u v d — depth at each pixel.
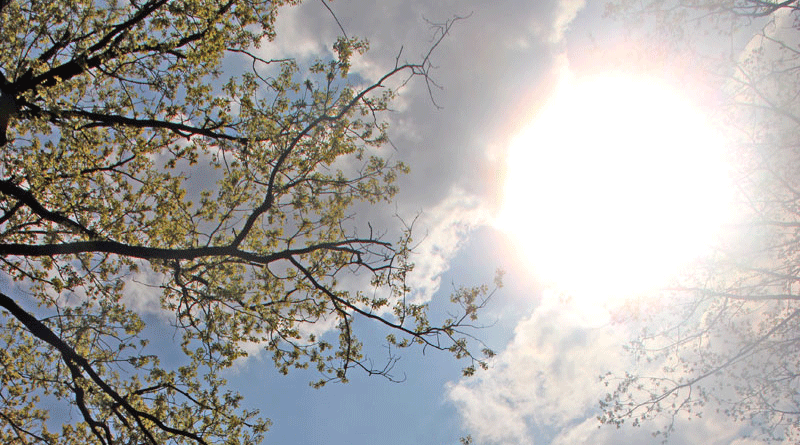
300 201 12.06
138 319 11.98
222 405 12.01
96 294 12.24
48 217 9.66
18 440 11.70
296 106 11.84
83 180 12.20
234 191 12.74
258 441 11.94
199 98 12.28
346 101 11.70
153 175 12.42
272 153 12.88
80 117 10.82
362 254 11.27
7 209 12.54
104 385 10.04
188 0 11.18
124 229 11.88
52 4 11.31
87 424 11.48
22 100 10.41
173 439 12.14
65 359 10.45
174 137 13.22
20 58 11.34
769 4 9.90
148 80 11.52
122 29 11.05
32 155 11.51
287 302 12.68
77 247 9.60
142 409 12.19
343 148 12.55
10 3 10.18
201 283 12.16
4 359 11.83
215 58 11.65
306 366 12.27
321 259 12.86
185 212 12.38
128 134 12.82
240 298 11.48
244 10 12.59
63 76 11.03
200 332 11.70
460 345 10.98
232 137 13.00
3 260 12.19
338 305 11.20
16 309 9.34
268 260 10.72
